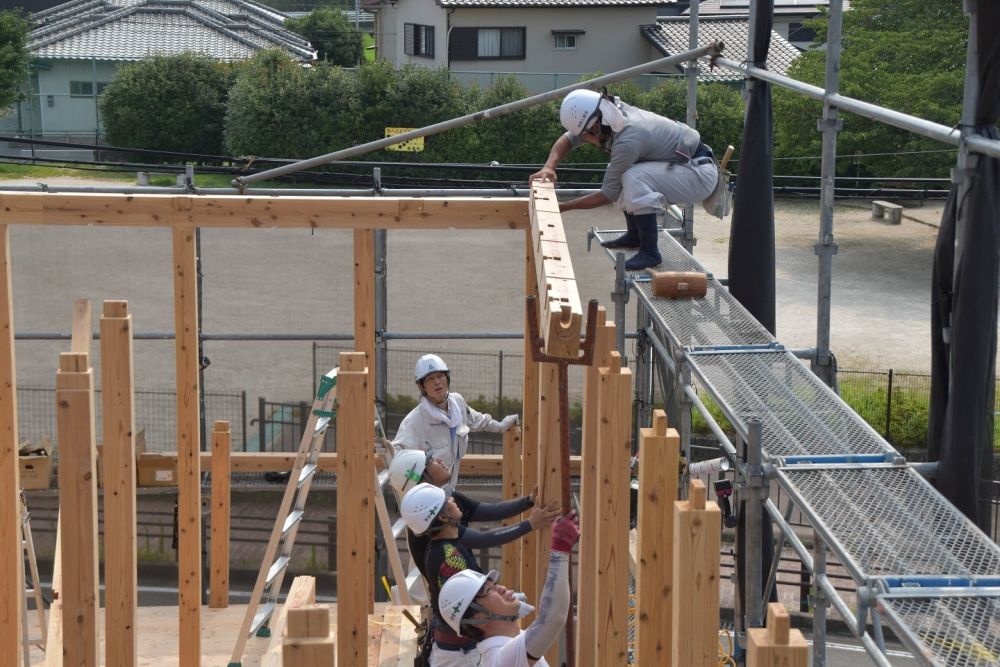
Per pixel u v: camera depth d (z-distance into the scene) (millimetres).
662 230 24906
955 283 15250
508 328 54125
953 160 71500
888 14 75250
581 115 19344
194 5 120562
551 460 16672
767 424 15422
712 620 10430
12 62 100125
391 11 122125
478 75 107688
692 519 10305
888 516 12883
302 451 19547
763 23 21969
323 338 29469
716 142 91312
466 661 13461
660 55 107125
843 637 31234
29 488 35500
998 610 10906
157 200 18438
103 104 100438
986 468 15562
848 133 73812
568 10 108375
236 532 35375
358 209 18641
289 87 94875
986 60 14469
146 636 23781
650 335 24188
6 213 17766
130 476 15320
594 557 14797
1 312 16781
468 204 18719
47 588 30922
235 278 61844
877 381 45844
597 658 13695
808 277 67000
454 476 20953
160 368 48469
